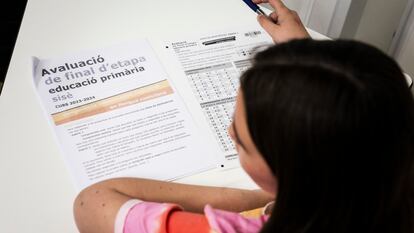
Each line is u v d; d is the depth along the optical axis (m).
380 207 0.36
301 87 0.32
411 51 1.29
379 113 0.32
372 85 0.32
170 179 0.65
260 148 0.36
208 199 0.63
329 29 1.28
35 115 0.72
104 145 0.68
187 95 0.77
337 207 0.35
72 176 0.64
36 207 0.60
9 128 0.70
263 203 0.63
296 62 0.33
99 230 0.56
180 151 0.69
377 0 1.22
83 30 0.90
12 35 1.41
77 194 0.62
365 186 0.34
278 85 0.33
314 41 0.37
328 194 0.34
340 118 0.31
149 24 0.93
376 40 1.37
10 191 0.62
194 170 0.67
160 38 0.89
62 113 0.73
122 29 0.91
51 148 0.68
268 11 0.99
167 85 0.79
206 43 0.89
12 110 0.73
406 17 1.26
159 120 0.73
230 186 0.65
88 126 0.71
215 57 0.85
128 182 0.62
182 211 0.52
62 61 0.82
